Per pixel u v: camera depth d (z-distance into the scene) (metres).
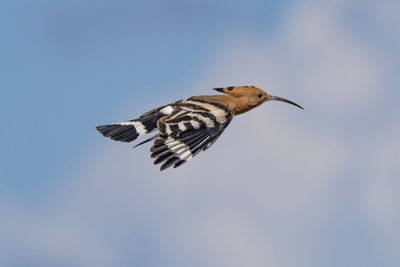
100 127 14.73
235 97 15.50
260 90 15.66
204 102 14.34
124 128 14.62
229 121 13.94
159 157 12.82
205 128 13.52
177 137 13.20
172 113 14.00
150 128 14.44
